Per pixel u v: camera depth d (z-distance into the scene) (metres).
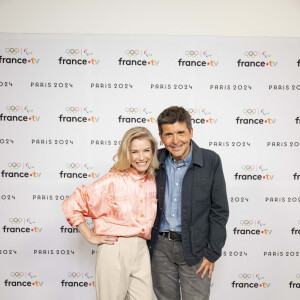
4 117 2.35
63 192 2.38
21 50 2.33
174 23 2.34
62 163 2.37
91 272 2.41
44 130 2.36
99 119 2.36
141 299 1.67
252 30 2.35
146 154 1.63
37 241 2.39
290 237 2.40
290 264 2.41
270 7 2.35
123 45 2.34
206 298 1.77
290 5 2.35
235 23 2.35
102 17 2.33
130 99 2.36
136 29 2.34
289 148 2.38
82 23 2.33
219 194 1.70
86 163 2.37
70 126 2.36
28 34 2.33
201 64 2.35
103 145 2.37
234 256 2.40
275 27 2.36
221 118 2.36
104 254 1.63
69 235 2.40
